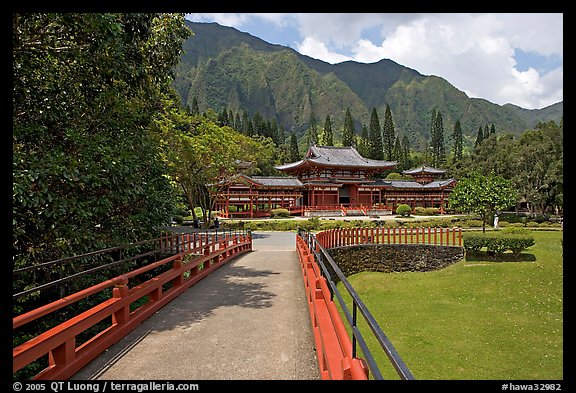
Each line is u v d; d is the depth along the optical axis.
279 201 51.22
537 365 8.58
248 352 5.26
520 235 20.25
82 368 4.69
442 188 61.12
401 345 9.97
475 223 38.59
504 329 10.88
